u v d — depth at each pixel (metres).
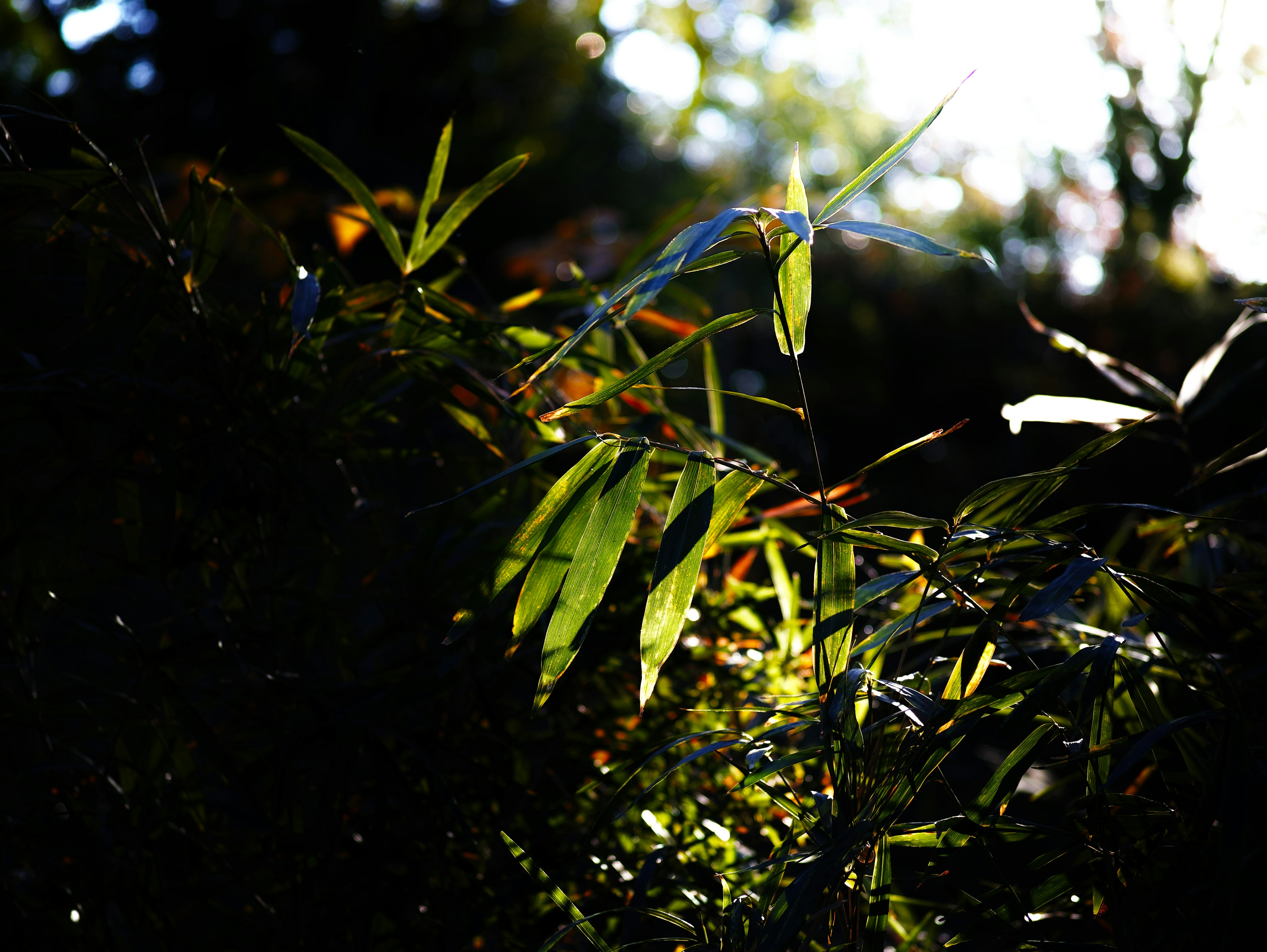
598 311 1.11
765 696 1.39
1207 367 1.40
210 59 5.76
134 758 1.31
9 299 1.49
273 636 1.31
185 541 1.29
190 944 1.31
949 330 6.04
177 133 5.57
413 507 1.53
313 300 1.24
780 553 1.57
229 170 4.98
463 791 1.33
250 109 5.74
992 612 1.15
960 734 1.13
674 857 1.32
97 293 1.30
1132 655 1.31
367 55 5.96
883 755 1.17
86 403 1.27
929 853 1.20
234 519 1.32
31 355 1.27
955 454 5.23
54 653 1.48
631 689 1.39
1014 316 5.82
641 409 1.42
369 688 1.30
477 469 1.43
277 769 1.26
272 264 1.96
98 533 1.49
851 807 1.16
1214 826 1.14
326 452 1.32
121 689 1.33
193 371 1.28
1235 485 1.84
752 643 1.44
